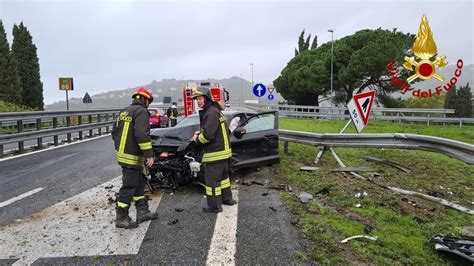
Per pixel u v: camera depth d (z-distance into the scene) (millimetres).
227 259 3639
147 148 4441
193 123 7066
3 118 9703
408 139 7180
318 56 37625
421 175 7316
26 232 4363
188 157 5957
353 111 8367
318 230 4297
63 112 12477
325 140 8258
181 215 4938
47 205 5383
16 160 9031
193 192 6086
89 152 10328
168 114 20031
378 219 4734
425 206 5348
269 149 7320
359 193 5797
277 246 3912
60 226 4555
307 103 41500
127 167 4465
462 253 3557
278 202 5445
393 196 5703
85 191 6109
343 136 7918
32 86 35250
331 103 35531
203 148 5117
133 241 4094
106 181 6777
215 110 4988
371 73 28109
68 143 12492
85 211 5121
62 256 3736
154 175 6188
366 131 16953
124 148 4461
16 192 6070
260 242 4016
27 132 10469
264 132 7246
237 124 7234
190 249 3875
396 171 7582
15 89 30359
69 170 7785
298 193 5949
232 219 4742
